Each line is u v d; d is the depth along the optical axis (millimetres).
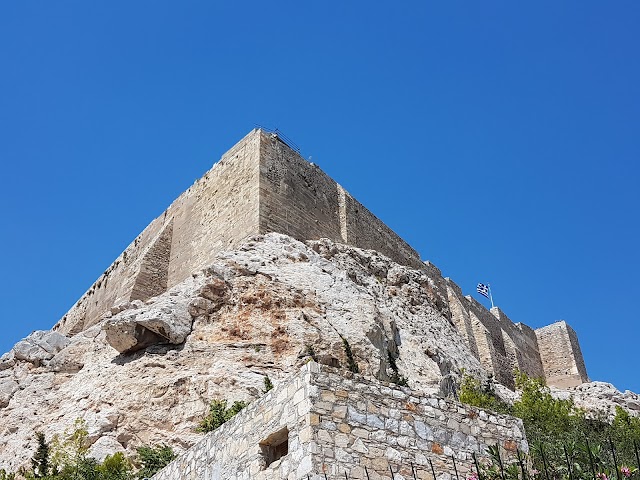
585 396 39500
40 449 21781
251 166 38000
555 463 12805
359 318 29625
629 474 11898
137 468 21609
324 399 10820
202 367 26188
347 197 43938
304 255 33219
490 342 55250
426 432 11539
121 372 26469
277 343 27203
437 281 54375
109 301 45812
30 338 30891
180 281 39281
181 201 44375
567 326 67062
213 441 12664
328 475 10203
